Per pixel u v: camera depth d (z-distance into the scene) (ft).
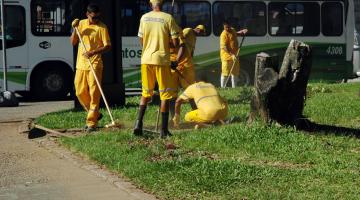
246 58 116.06
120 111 68.74
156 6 53.01
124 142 51.39
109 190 39.73
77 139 54.08
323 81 115.34
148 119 63.72
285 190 36.63
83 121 65.46
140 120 52.95
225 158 44.60
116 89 74.95
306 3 118.93
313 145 46.57
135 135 52.85
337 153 45.01
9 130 65.77
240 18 115.85
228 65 99.66
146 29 52.47
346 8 121.08
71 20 107.86
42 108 91.20
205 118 57.16
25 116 78.79
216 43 114.32
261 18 116.78
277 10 117.70
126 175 42.11
